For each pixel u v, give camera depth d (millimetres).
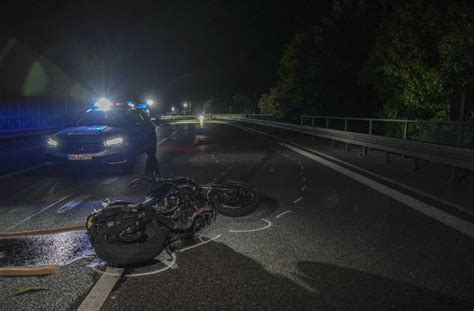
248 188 6238
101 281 3889
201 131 34094
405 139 11789
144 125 13102
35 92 32500
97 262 4371
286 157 14219
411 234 5328
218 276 3990
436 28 16234
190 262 4355
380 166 11797
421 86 16391
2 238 5188
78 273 4082
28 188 8617
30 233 5359
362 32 29750
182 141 22500
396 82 18391
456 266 4246
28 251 4703
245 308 3355
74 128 11211
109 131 10734
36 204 7109
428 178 9664
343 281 3875
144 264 4309
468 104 15312
